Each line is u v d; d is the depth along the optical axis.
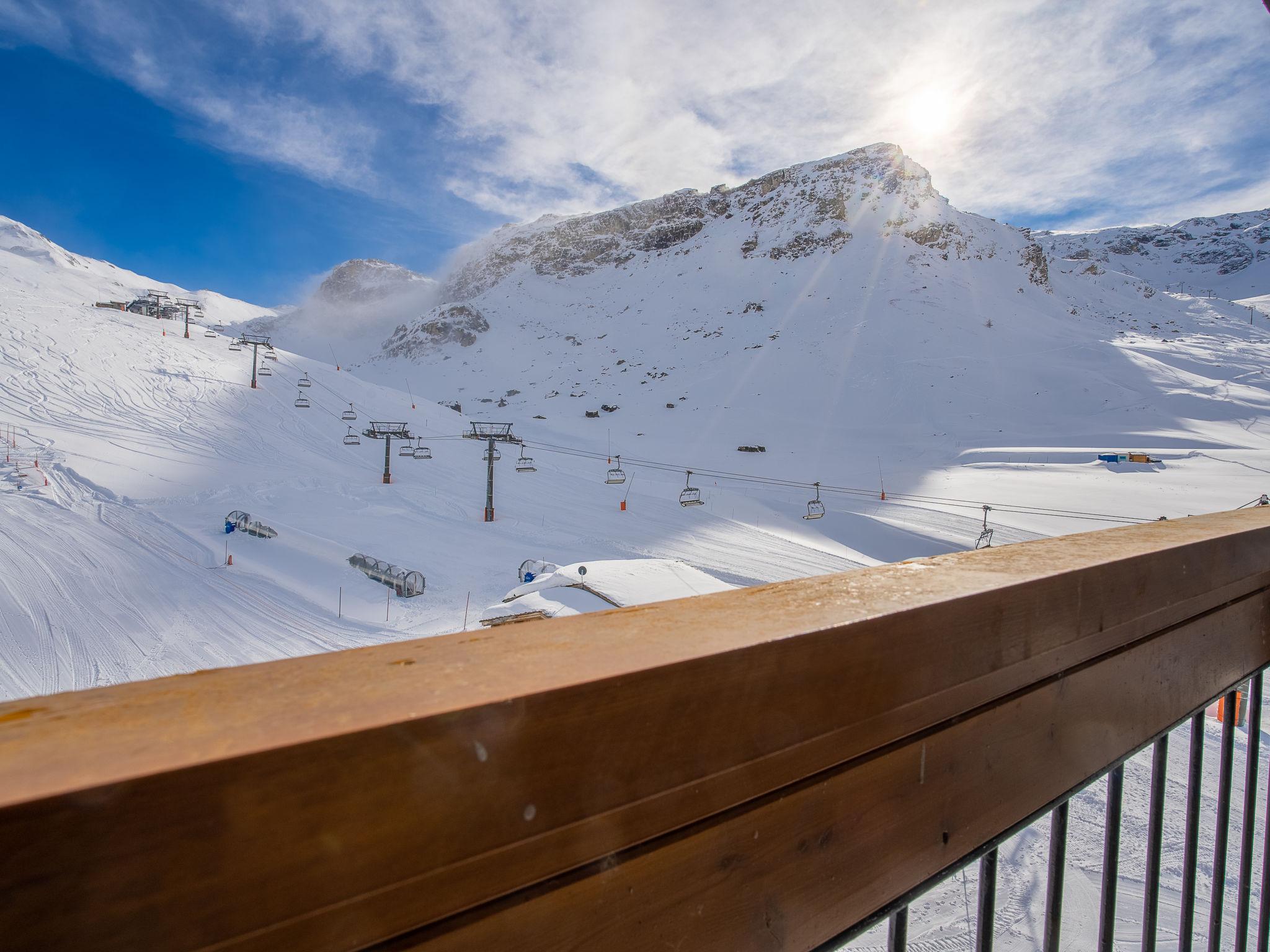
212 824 0.32
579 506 28.92
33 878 0.27
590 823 0.47
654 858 0.51
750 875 0.57
